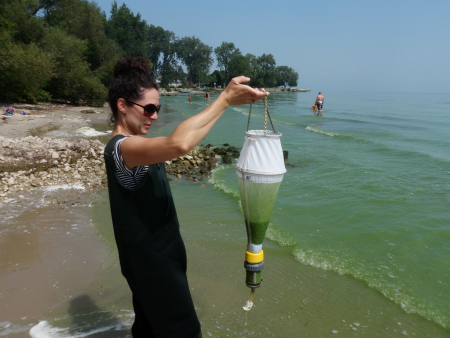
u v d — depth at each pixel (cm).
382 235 515
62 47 2844
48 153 963
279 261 439
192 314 175
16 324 298
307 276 403
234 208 632
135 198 151
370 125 2219
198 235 507
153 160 135
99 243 466
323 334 305
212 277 393
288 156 1127
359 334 308
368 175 869
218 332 300
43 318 306
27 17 2741
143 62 159
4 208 605
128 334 280
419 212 607
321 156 1139
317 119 2559
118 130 162
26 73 2325
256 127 1947
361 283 390
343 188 754
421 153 1170
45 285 363
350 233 523
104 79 3769
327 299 357
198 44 10588
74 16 3706
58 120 1883
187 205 651
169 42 9919
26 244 463
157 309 165
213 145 1338
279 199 686
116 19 6575
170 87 10181
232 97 134
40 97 2805
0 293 348
